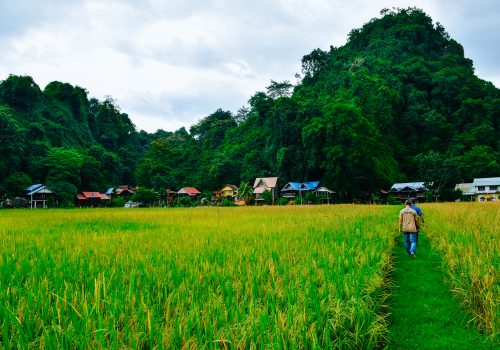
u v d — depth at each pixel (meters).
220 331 3.94
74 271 6.36
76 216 26.34
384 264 7.70
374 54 124.81
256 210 33.38
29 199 75.69
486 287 5.41
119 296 4.90
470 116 97.25
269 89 125.25
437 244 10.58
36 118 105.19
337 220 17.88
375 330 4.39
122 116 158.75
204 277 5.98
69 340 3.67
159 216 25.38
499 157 82.50
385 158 89.00
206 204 84.81
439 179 74.94
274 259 7.36
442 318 5.57
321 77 128.75
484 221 13.11
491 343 4.65
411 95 103.31
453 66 118.31
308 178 86.56
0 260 7.39
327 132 78.62
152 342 3.71
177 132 175.75
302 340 3.83
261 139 104.69
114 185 107.00
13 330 4.03
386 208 32.34
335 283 5.45
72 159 88.25
